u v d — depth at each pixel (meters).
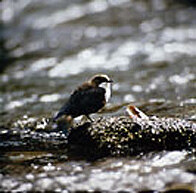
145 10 33.47
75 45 27.70
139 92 19.27
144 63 23.77
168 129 12.77
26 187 10.57
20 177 11.05
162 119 13.23
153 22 30.80
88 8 34.69
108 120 13.11
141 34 28.59
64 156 12.35
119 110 16.72
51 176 11.06
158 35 28.12
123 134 12.64
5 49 28.08
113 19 32.06
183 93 18.73
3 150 13.10
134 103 17.59
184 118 15.16
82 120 15.51
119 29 29.92
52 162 11.96
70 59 25.31
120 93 19.25
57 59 25.45
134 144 12.54
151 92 19.16
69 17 33.28
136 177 10.84
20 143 13.73
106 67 23.72
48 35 30.08
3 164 11.91
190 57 24.08
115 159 11.92
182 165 11.42
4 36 30.61
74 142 13.23
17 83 21.77
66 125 15.19
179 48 25.56
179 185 10.41
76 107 13.18
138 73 22.20
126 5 34.62
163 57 24.44
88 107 13.26
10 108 17.91
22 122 15.84
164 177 10.77
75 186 10.54
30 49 27.70
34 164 11.87
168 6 33.88
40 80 22.11
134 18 31.95
